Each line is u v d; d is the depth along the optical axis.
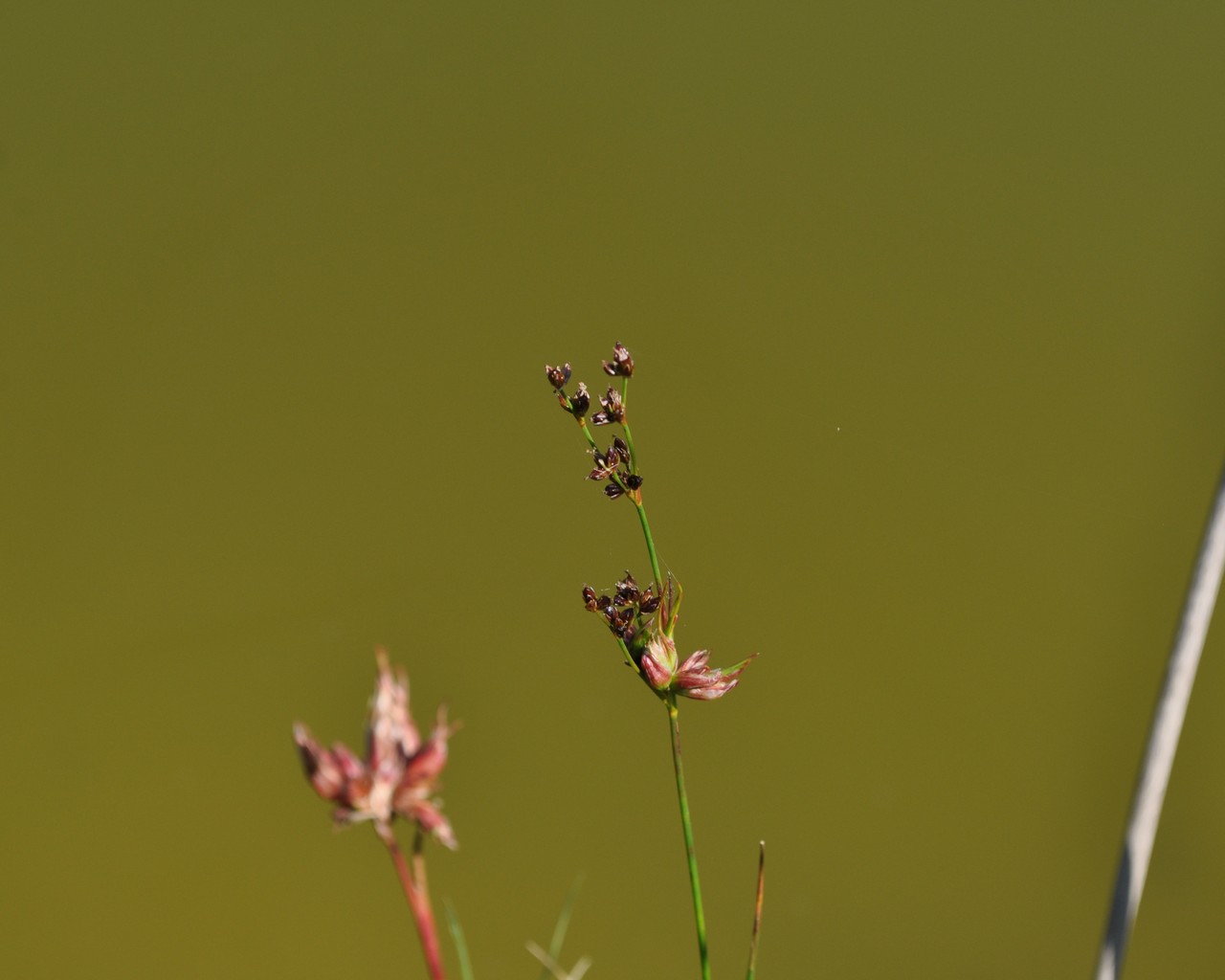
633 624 1.45
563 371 1.46
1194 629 1.41
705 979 1.44
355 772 1.36
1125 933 1.40
